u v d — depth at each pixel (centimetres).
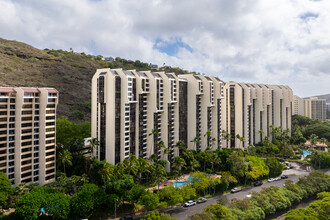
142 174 12625
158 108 13500
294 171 15912
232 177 12212
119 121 11669
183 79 15712
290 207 10512
